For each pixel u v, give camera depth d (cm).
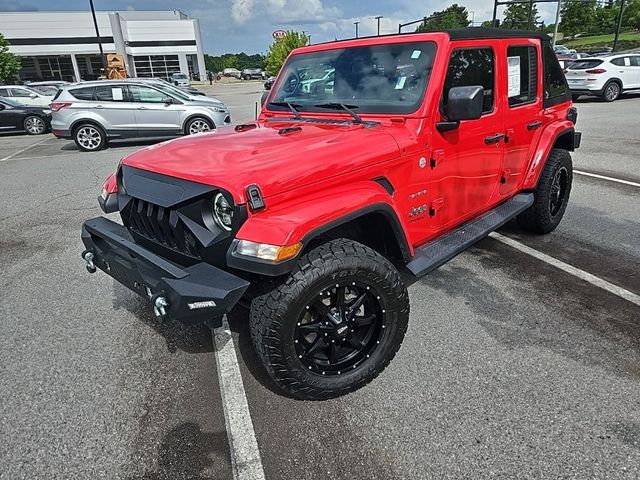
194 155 257
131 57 5416
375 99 306
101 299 379
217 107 1205
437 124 292
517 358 286
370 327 261
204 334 326
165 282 221
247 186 215
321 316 241
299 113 337
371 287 244
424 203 303
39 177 838
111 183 306
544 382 264
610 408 243
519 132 387
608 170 723
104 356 304
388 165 269
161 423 245
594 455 215
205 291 212
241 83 5278
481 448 222
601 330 312
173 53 5572
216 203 224
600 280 380
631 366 275
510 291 368
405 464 215
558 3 2639
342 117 312
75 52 4909
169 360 298
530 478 205
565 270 400
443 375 274
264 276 233
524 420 237
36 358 302
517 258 427
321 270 225
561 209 480
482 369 278
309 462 218
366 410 249
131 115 1125
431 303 353
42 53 4822
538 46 400
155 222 254
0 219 596
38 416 252
